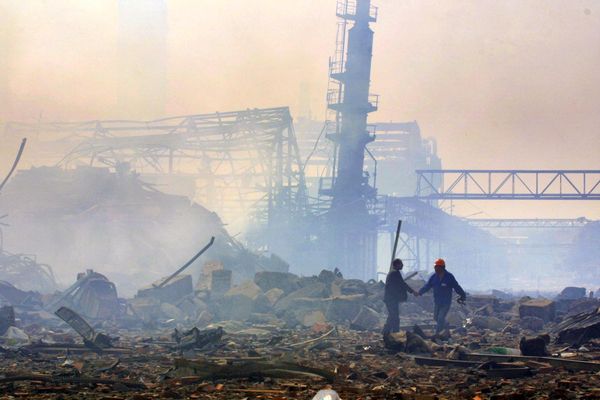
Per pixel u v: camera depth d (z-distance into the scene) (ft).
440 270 78.64
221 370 48.57
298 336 83.15
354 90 290.15
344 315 110.32
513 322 109.19
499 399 41.06
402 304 128.16
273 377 48.67
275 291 114.52
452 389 45.47
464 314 125.90
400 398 41.29
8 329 78.69
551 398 41.14
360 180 294.46
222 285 120.67
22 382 46.68
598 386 46.24
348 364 57.67
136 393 42.55
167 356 61.36
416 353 65.62
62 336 74.74
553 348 73.05
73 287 108.68
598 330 76.89
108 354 63.67
